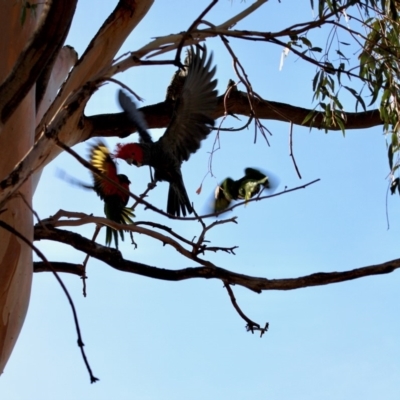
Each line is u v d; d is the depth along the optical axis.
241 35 3.54
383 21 5.14
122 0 4.92
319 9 4.90
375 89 5.07
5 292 4.14
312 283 4.45
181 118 4.91
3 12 4.25
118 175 4.54
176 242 4.33
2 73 4.22
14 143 4.08
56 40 3.23
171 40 3.60
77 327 2.79
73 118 5.36
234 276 4.47
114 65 3.37
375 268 4.45
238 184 4.23
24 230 4.16
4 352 4.21
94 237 4.87
